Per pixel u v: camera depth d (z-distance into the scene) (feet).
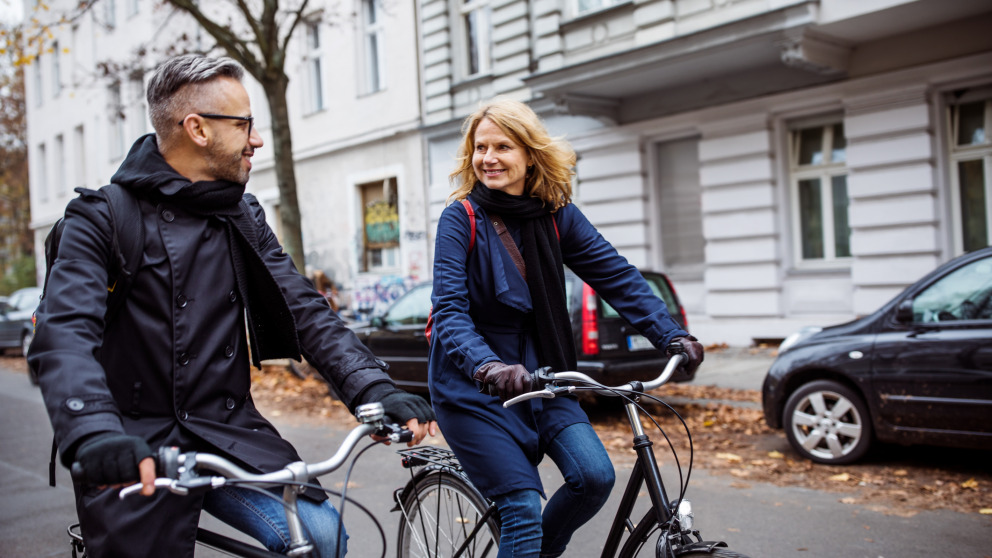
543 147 8.11
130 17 74.54
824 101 33.58
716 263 37.81
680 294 39.99
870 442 18.03
